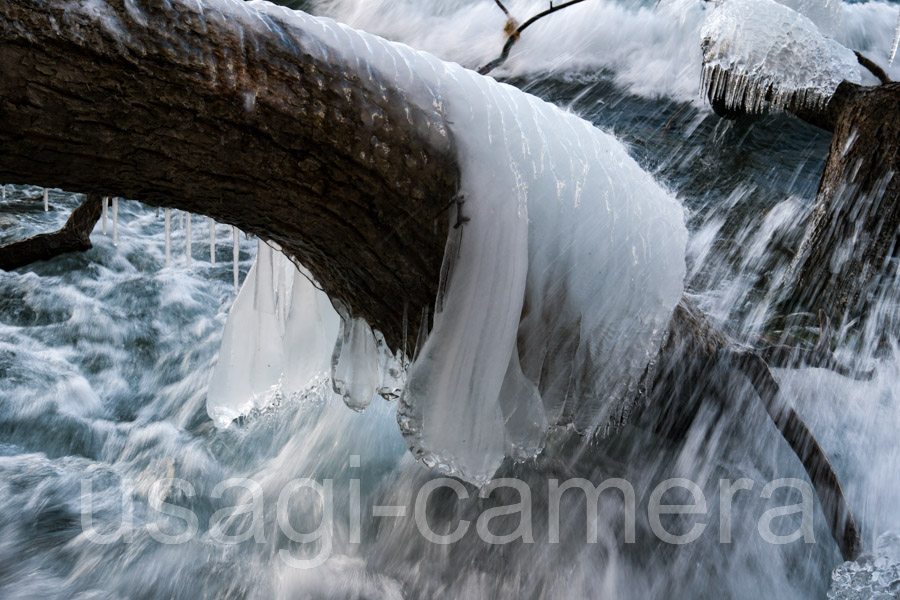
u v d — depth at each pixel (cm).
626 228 266
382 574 292
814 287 466
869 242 455
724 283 491
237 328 324
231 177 233
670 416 327
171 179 228
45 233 586
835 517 289
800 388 369
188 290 575
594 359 279
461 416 248
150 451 384
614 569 292
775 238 533
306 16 241
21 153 201
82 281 571
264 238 285
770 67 570
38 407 414
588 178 262
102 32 193
